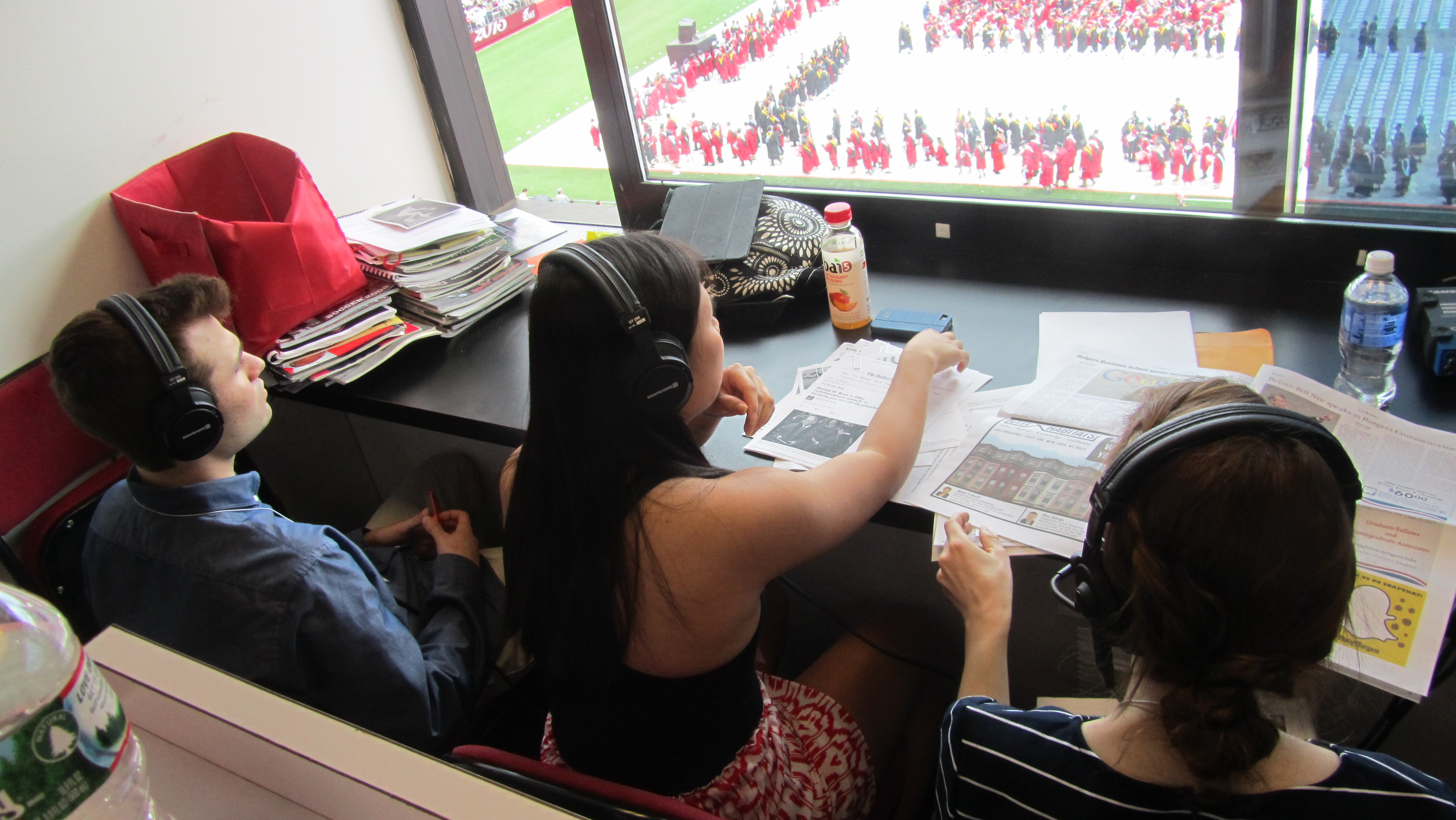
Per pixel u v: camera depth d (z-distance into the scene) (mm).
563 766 1062
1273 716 659
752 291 1530
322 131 1938
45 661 341
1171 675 620
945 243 1674
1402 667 814
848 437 1221
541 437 890
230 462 1191
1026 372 1311
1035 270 1578
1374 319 1113
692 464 917
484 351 1663
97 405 1032
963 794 731
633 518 869
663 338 859
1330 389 1071
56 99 1538
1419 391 1133
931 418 1230
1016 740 710
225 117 1766
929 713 1279
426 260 1692
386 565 1506
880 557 1626
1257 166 1344
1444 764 1236
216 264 1550
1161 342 1313
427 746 1196
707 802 992
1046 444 1141
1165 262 1491
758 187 1693
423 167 2172
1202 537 583
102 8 1565
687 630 896
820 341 1491
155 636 1142
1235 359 1243
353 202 2035
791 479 915
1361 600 861
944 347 1249
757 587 902
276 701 397
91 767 329
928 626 1365
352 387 1604
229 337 1171
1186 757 605
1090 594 683
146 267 1641
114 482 1532
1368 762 626
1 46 1463
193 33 1692
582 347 834
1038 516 1039
